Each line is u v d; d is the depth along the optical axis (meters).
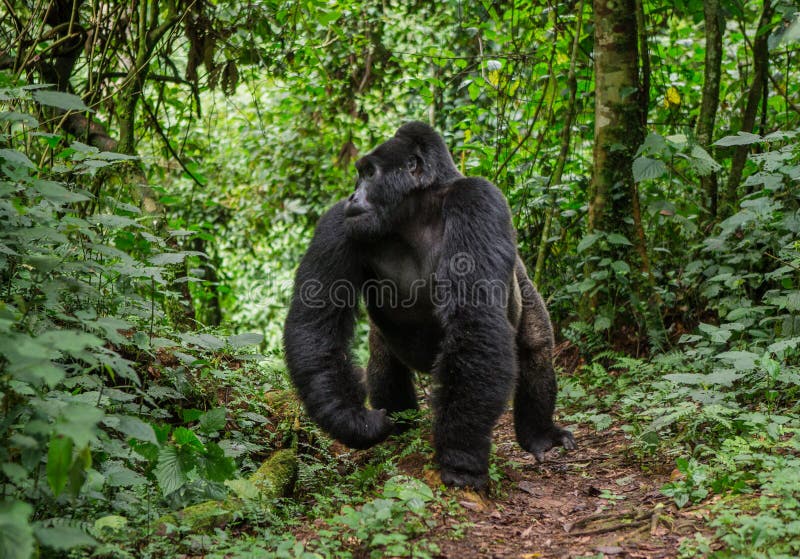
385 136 11.62
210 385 5.03
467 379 3.96
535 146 9.31
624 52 7.42
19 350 2.31
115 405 3.95
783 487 3.43
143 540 3.29
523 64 8.88
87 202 5.35
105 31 7.19
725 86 9.73
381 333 4.83
